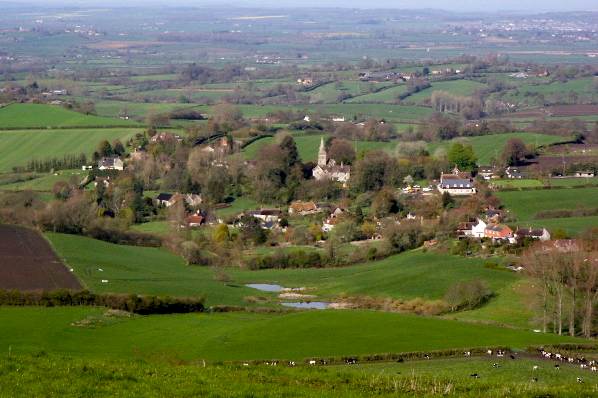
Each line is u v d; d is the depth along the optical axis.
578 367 176.25
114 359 150.12
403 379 141.12
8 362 135.25
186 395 122.56
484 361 179.75
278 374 140.88
